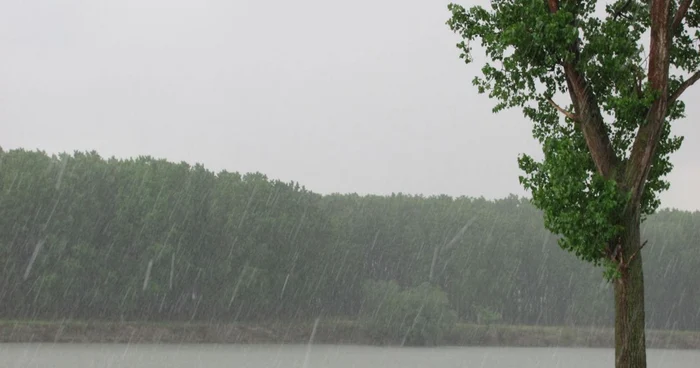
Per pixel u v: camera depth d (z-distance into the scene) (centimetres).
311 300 13588
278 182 13525
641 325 2295
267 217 12631
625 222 2311
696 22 2470
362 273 14750
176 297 12012
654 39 2331
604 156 2391
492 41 2430
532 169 2448
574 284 17000
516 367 8856
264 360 8794
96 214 11562
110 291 11300
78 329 10619
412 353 10981
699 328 17312
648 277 17038
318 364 8444
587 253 2320
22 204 10925
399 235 17100
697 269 17162
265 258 12519
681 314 17262
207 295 12138
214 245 12206
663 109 2328
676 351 14188
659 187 2481
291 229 13000
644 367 2289
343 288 14225
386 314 13050
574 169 2327
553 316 16912
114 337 10844
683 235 17775
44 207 11138
